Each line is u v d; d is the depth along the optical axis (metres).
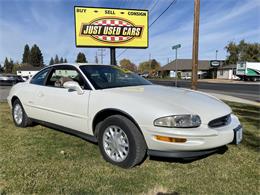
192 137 2.94
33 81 5.12
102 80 4.06
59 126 4.36
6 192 2.74
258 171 3.32
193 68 9.62
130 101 3.29
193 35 9.55
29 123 5.29
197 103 3.35
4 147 4.10
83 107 3.79
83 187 2.87
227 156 3.81
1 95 14.59
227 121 3.42
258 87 26.34
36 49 115.44
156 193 2.77
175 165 3.46
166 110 3.04
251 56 72.06
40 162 3.52
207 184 2.97
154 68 97.25
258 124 5.86
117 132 3.41
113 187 2.88
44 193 2.74
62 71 4.53
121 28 15.02
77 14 14.44
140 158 3.25
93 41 14.77
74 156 3.74
